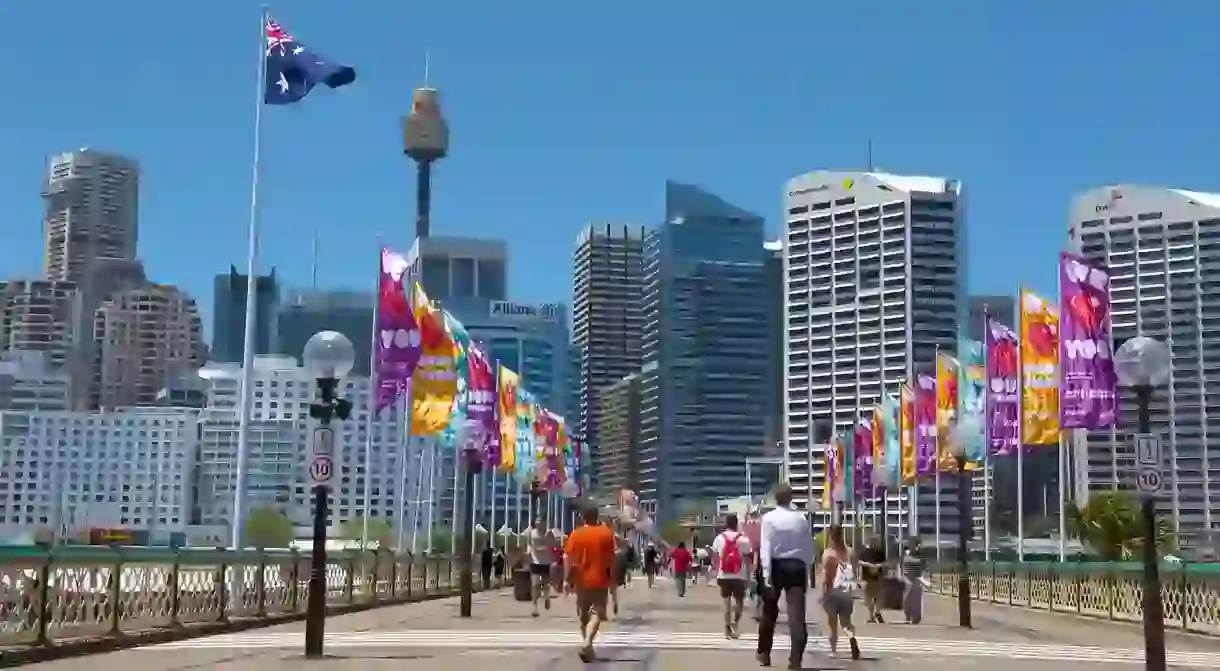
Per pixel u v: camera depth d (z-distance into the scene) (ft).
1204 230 255.70
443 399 112.27
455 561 153.89
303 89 94.73
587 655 57.00
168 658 56.54
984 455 122.11
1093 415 100.78
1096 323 101.76
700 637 75.61
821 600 61.21
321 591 58.44
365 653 60.80
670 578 259.80
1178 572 88.94
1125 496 207.62
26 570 53.52
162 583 67.72
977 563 152.25
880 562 95.25
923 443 132.87
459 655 60.29
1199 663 65.10
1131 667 60.70
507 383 154.20
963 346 123.95
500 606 113.80
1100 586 104.53
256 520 426.51
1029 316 115.44
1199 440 249.34
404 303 100.89
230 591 77.36
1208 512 247.09
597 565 57.67
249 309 90.63
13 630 52.65
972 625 93.50
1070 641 79.25
